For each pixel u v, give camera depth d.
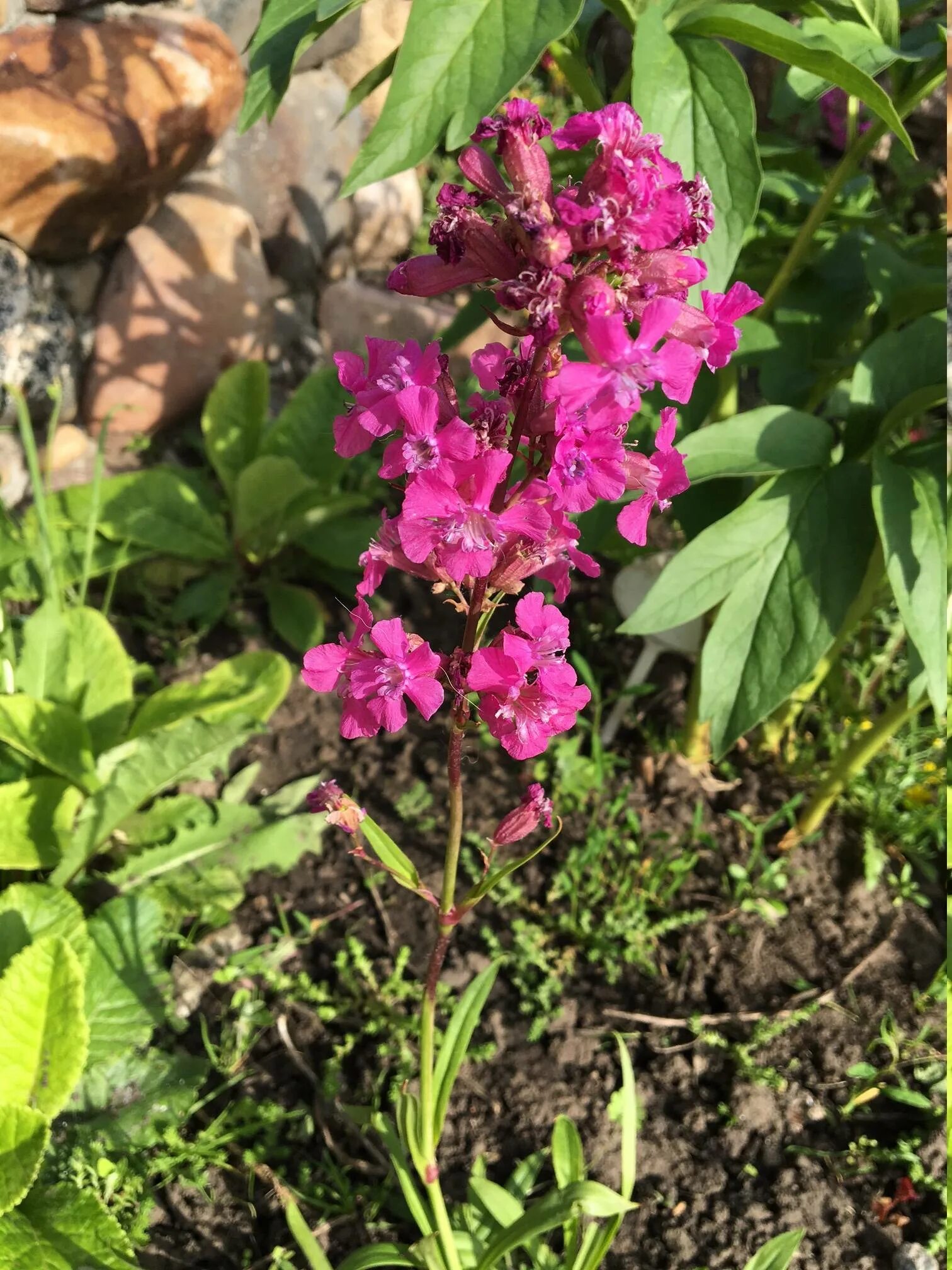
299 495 0.47
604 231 0.17
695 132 0.27
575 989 0.38
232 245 0.50
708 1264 0.32
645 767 0.44
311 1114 0.34
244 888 0.40
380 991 0.37
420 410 0.18
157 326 0.49
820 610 0.32
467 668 0.21
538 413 0.19
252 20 0.51
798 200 0.40
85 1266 0.27
